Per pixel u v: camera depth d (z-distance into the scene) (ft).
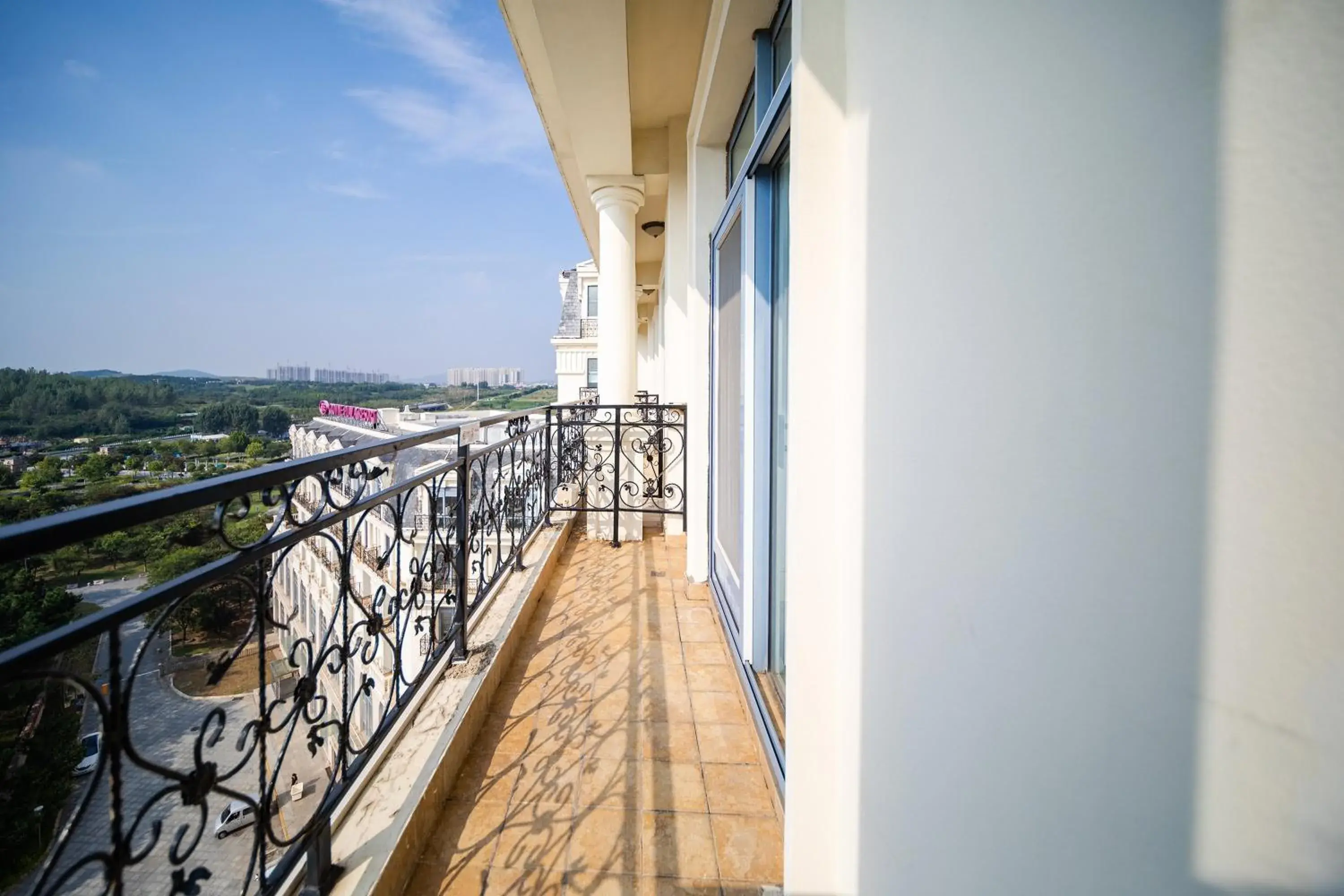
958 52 2.24
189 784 2.94
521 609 9.29
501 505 10.42
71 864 2.42
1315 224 1.07
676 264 15.25
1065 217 1.68
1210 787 1.27
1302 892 1.08
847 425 3.64
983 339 2.08
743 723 7.05
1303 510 1.09
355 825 4.77
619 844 5.18
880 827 3.03
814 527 3.92
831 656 3.93
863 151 3.33
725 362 10.00
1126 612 1.48
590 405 14.87
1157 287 1.39
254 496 3.59
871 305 3.19
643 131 15.74
